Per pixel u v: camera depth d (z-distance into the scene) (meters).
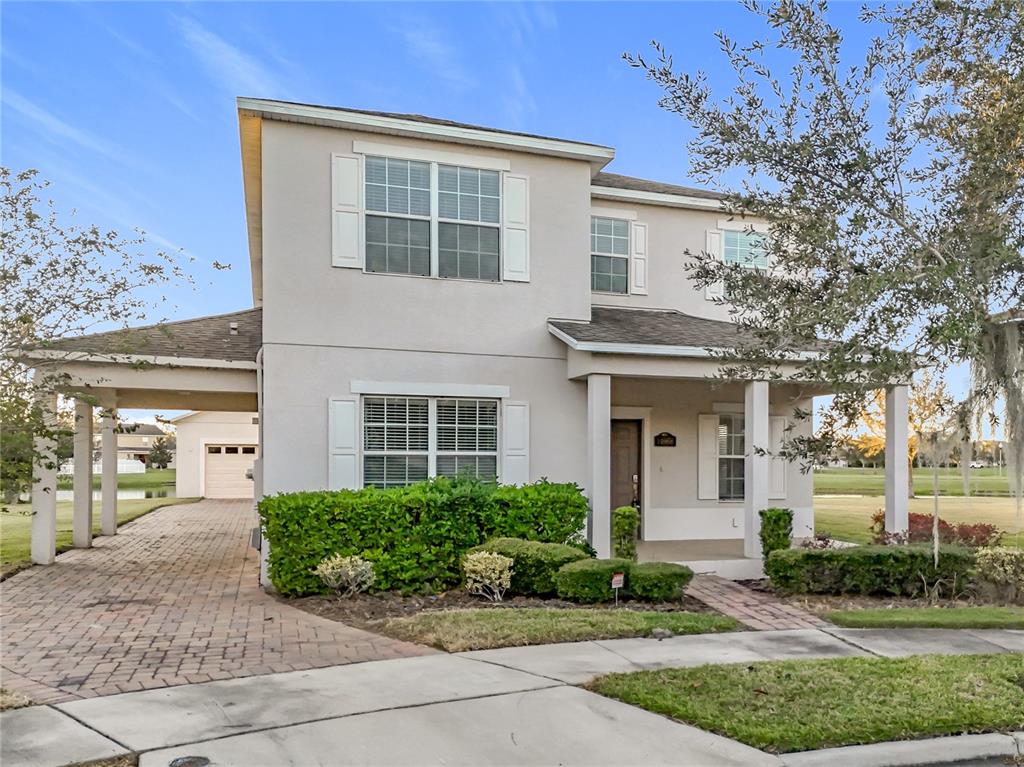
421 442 11.33
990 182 5.66
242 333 13.41
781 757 4.55
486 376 11.61
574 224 12.27
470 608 8.73
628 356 11.23
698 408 14.41
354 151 11.02
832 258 5.89
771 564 10.10
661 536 14.04
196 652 6.81
